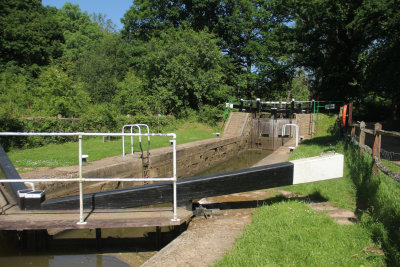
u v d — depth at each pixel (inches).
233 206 232.4
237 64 1274.6
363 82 933.8
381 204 188.4
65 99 657.0
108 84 1088.8
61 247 209.3
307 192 257.8
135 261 193.0
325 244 146.1
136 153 455.2
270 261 132.9
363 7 746.8
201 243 165.6
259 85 1231.5
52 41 1222.9
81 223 177.3
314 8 839.7
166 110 890.7
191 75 899.4
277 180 217.0
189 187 209.9
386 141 539.8
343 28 871.7
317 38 986.1
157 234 208.5
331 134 759.1
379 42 871.1
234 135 842.2
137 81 939.3
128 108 840.9
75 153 434.3
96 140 579.2
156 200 208.1
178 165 515.8
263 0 1218.6
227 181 213.3
